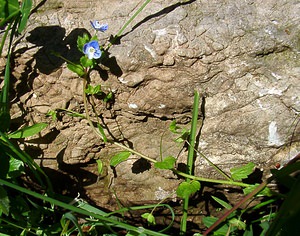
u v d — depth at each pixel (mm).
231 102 192
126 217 220
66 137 209
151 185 209
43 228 198
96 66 194
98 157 212
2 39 198
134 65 192
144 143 207
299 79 186
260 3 188
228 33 185
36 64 200
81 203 204
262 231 196
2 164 191
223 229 192
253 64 187
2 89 197
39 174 215
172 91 194
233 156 198
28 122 210
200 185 191
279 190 203
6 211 182
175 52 188
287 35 184
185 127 204
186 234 219
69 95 202
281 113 190
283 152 196
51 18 203
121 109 202
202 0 192
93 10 202
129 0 200
